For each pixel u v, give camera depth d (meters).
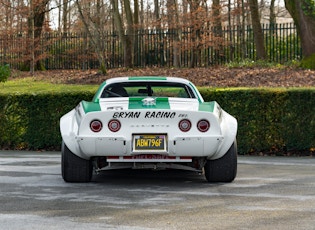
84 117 8.12
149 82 9.52
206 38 28.69
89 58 33.94
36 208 7.05
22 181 9.02
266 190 8.31
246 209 7.02
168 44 31.56
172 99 8.75
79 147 8.27
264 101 12.91
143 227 6.12
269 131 12.95
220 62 30.44
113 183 8.85
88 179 8.81
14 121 13.84
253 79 21.88
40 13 34.50
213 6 29.69
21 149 13.92
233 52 30.73
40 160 11.71
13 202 7.41
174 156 8.18
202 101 9.08
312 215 6.71
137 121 8.07
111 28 44.38
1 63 34.53
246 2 33.34
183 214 6.74
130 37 31.27
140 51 32.44
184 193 8.05
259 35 29.45
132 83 9.51
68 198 7.67
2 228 6.09
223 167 8.71
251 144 13.02
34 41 33.00
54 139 13.66
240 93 12.97
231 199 7.63
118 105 8.38
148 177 9.45
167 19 31.03
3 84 24.66
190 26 28.97
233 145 8.77
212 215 6.69
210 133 8.12
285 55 31.03
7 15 36.34
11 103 13.82
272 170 10.45
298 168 10.73
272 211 6.91
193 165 8.81
